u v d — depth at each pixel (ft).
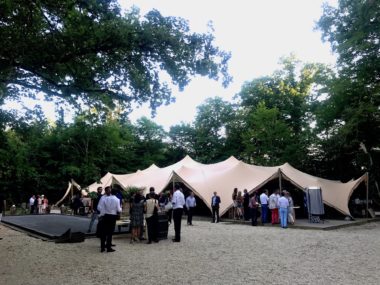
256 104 142.41
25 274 24.07
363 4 63.00
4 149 68.59
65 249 34.71
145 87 33.17
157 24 31.89
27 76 32.91
